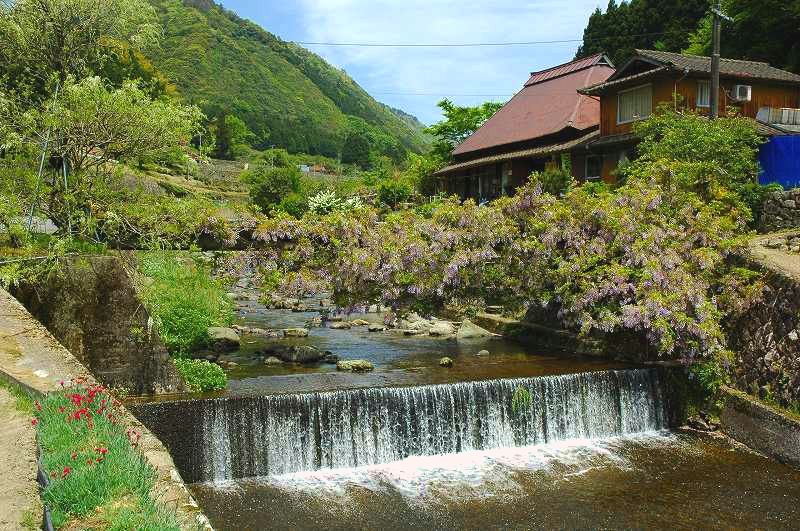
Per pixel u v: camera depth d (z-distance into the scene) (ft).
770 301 41.06
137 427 26.91
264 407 33.86
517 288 48.67
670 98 74.59
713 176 54.90
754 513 30.76
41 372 28.81
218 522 28.40
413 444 36.88
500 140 108.17
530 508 30.76
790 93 81.05
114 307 36.11
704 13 129.59
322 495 31.68
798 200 54.19
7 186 37.73
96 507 19.22
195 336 46.01
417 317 67.26
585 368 45.27
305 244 45.88
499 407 38.70
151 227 42.14
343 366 44.96
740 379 41.73
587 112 96.12
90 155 43.14
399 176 152.15
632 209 47.88
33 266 35.55
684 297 43.50
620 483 33.88
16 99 43.11
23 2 45.11
